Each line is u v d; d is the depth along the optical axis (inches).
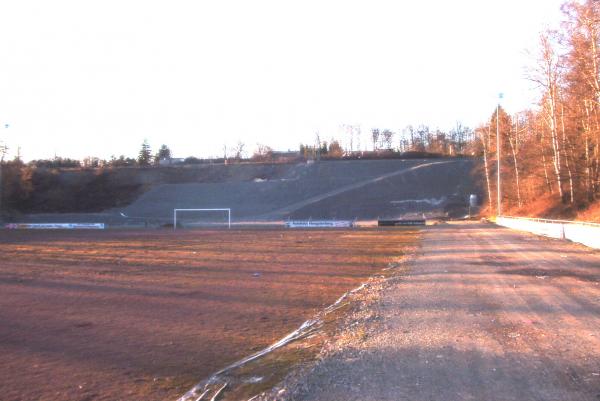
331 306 502.0
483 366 276.7
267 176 4429.1
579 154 1841.8
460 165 3939.5
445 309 436.8
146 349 358.0
